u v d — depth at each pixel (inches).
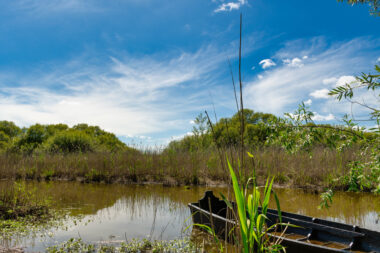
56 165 534.6
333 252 132.0
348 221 241.1
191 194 369.1
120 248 180.5
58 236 205.2
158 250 177.0
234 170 111.9
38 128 944.3
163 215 266.5
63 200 332.2
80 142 773.9
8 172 487.8
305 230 188.9
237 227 107.0
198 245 183.0
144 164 501.4
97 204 313.6
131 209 290.2
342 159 389.4
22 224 230.1
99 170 494.3
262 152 490.0
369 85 130.5
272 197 337.7
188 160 486.0
